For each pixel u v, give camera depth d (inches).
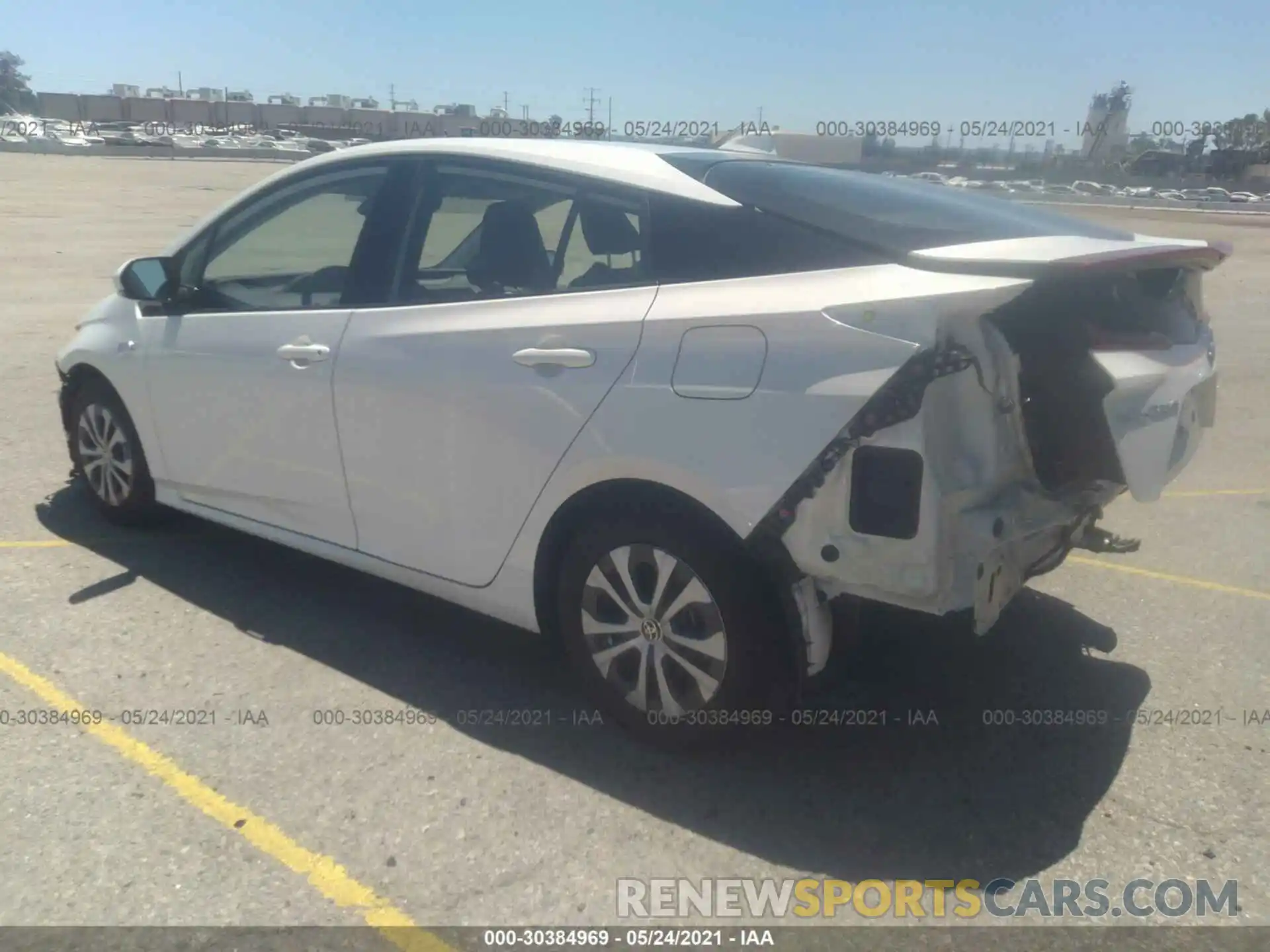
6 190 1242.6
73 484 235.3
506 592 149.1
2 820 123.3
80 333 207.6
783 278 127.0
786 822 127.7
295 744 140.2
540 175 148.4
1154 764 141.0
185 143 2940.5
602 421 133.3
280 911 111.5
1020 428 121.6
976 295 114.0
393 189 161.5
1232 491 262.8
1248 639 178.1
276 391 167.3
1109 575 205.6
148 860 117.9
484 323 144.9
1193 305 151.9
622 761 138.8
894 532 116.9
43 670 156.4
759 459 122.4
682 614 134.0
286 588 187.8
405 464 153.6
